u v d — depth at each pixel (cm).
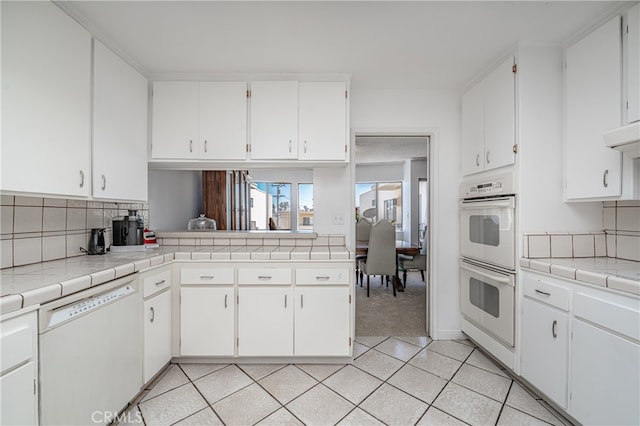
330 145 215
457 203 249
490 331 204
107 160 168
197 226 277
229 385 177
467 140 234
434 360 210
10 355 92
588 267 147
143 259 168
